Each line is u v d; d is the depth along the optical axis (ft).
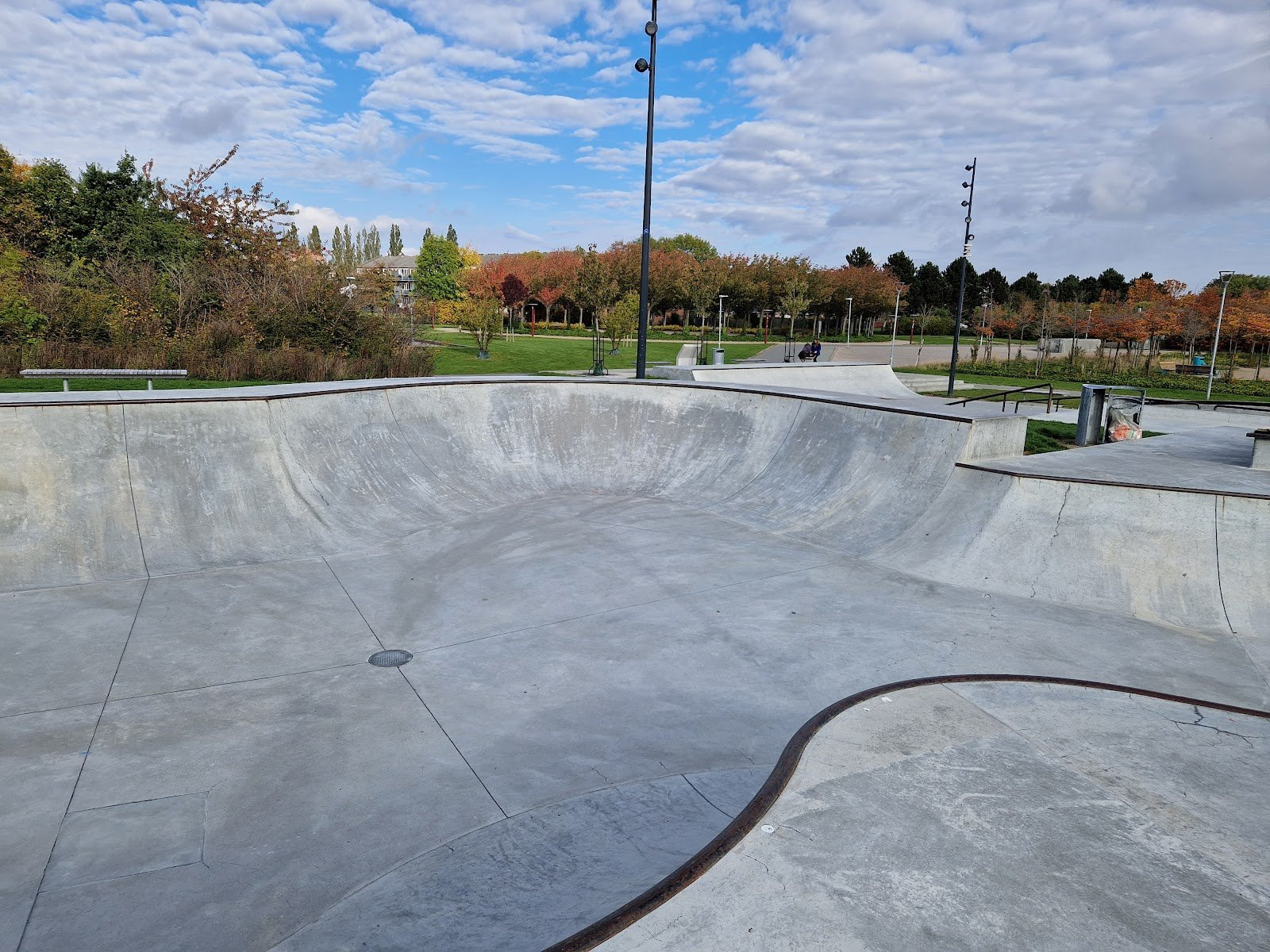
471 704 18.88
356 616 23.93
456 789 15.44
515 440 42.16
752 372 75.25
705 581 27.48
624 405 45.06
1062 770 12.54
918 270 263.49
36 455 27.81
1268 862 10.28
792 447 39.40
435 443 39.47
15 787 14.98
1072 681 16.12
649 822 14.07
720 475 39.93
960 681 15.90
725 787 15.42
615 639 22.66
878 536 31.48
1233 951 8.55
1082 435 43.47
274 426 33.42
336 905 12.10
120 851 13.34
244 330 59.62
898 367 116.16
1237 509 25.67
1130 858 10.23
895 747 13.11
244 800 14.89
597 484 40.70
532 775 15.96
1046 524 28.30
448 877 12.62
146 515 28.45
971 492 30.99
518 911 11.16
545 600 25.57
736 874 9.57
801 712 18.65
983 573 27.78
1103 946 8.56
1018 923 8.87
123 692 18.88
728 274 183.83
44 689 18.81
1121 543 26.73
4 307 50.80
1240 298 120.06
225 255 83.51
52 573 25.63
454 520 34.30
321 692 19.27
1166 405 68.13
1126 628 23.76
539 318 215.72
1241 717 14.69
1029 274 264.72
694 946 8.26
